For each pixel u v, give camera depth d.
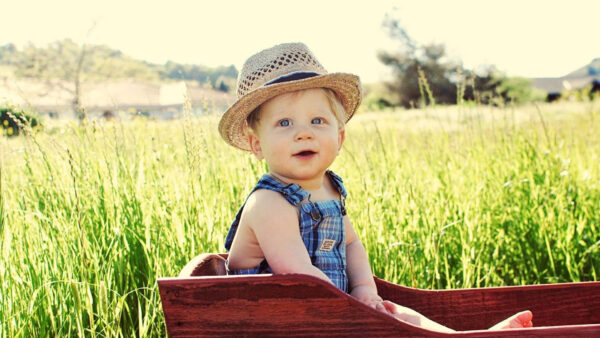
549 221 3.17
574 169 3.80
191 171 2.64
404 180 3.54
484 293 1.98
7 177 3.19
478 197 3.38
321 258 1.79
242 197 2.91
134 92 24.66
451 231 3.21
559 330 1.40
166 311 1.52
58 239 2.44
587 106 5.77
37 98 16.92
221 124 1.97
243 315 1.49
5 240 2.35
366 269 1.98
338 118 1.92
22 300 2.13
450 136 4.38
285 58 1.89
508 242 3.32
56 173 2.83
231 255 1.84
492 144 4.16
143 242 2.51
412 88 33.31
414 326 1.44
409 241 3.00
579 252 3.19
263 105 1.84
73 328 2.18
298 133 1.74
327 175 2.03
